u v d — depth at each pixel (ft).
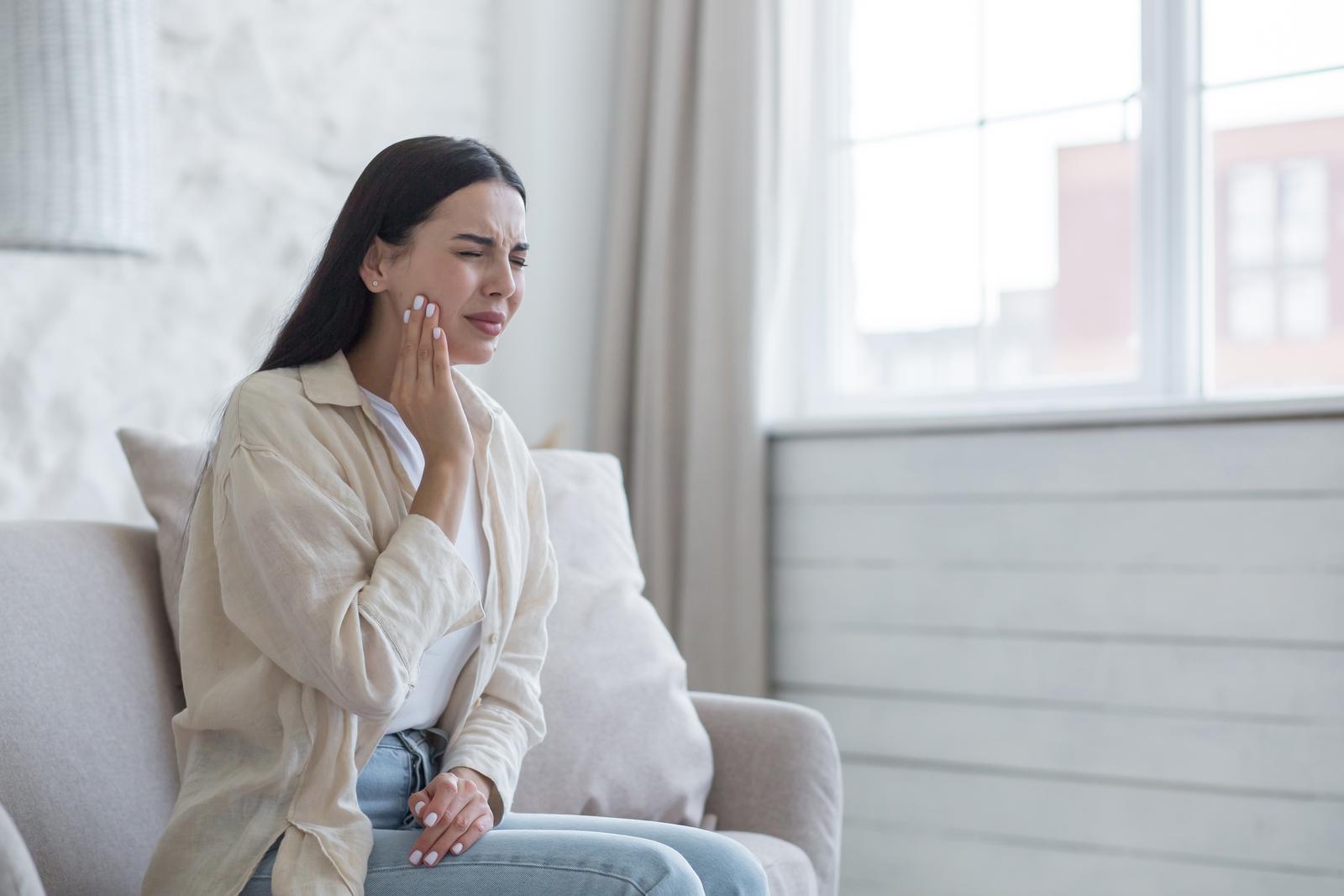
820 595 9.04
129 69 5.38
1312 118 8.18
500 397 9.80
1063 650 8.14
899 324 9.62
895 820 8.66
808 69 9.68
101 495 7.40
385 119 9.05
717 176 9.30
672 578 9.34
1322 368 8.16
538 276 9.64
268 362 4.37
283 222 8.38
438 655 4.33
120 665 4.96
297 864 3.74
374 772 4.15
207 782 4.00
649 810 5.55
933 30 9.51
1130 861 7.87
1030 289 9.09
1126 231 8.74
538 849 3.88
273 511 3.85
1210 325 8.46
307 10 8.57
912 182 9.58
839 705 8.92
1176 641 7.79
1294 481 7.50
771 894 5.08
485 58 9.84
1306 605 7.45
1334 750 7.35
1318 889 7.36
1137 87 8.65
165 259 7.75
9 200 5.18
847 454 8.97
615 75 10.16
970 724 8.43
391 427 4.40
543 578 4.88
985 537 8.43
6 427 7.01
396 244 4.29
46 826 4.36
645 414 9.45
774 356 9.49
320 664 3.75
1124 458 7.98
